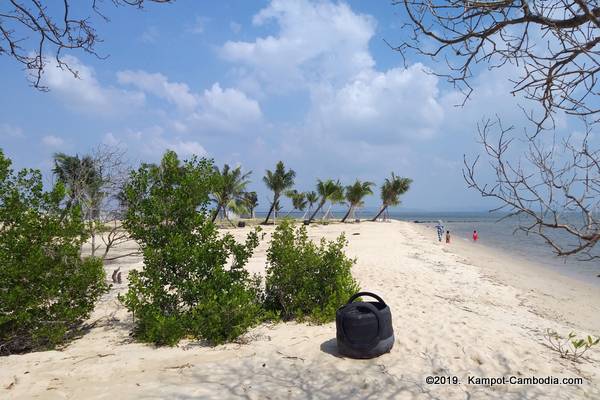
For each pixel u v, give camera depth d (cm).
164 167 709
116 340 639
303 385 441
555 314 1002
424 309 805
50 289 637
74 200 884
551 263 2156
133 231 681
